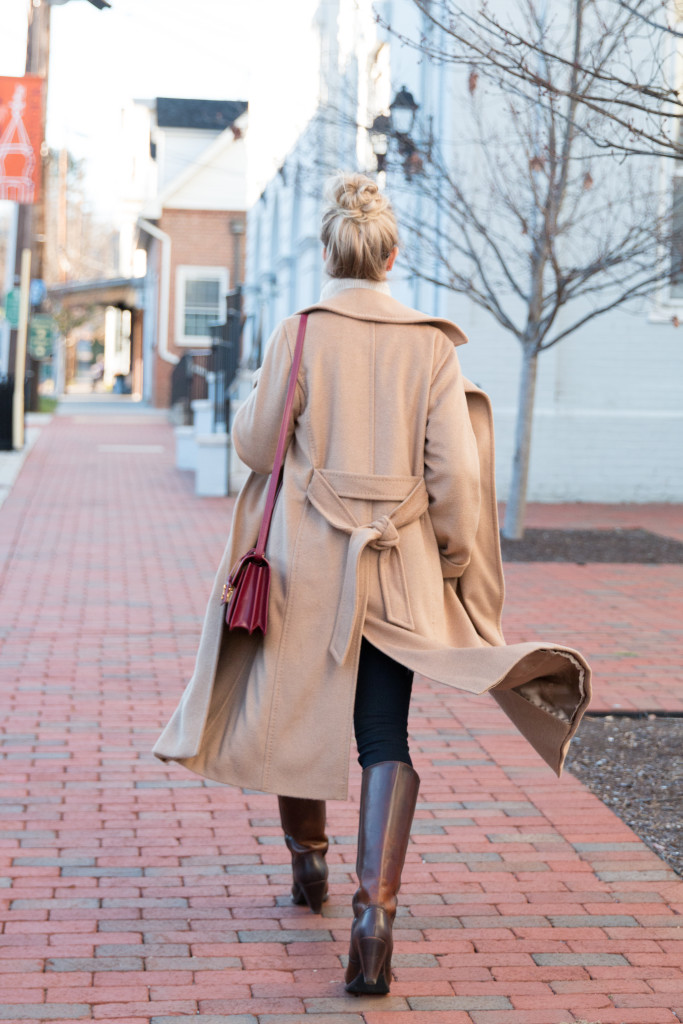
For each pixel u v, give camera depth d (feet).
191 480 47.06
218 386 47.47
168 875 11.18
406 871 11.48
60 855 11.58
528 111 30.25
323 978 9.26
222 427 46.85
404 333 8.86
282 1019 8.61
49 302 121.90
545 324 32.45
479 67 17.15
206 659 8.89
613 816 13.11
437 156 30.48
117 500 40.37
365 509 8.57
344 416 8.66
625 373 42.14
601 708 17.39
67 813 12.73
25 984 9.00
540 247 30.37
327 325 8.82
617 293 41.16
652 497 42.55
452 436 8.50
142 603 24.39
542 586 27.07
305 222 54.65
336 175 9.29
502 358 40.98
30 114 46.50
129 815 12.73
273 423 8.78
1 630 21.61
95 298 136.98
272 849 11.90
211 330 52.70
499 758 15.07
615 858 11.91
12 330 60.59
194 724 8.68
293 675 8.50
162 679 18.61
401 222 33.27
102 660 19.70
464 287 31.45
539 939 10.08
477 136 37.19
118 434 69.97
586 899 10.93
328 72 48.24
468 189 36.76
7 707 16.74
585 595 26.14
